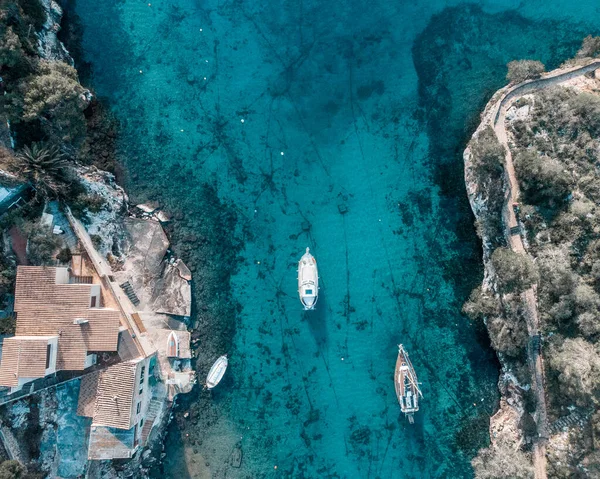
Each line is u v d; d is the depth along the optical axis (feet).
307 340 110.83
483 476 100.83
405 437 109.50
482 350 109.91
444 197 111.96
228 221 112.47
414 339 110.73
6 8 95.66
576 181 97.86
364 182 112.37
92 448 94.99
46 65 98.53
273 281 111.55
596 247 94.63
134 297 107.96
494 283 104.83
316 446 109.91
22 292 94.32
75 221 100.78
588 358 89.20
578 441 94.94
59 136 100.12
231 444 109.91
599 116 97.25
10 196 96.68
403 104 112.68
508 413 105.50
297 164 112.47
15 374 89.10
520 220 102.42
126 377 94.63
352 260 111.55
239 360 110.83
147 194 112.47
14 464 90.79
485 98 112.16
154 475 108.58
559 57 112.47
